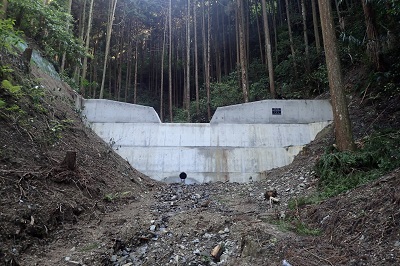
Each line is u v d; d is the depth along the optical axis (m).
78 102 11.33
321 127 11.22
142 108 11.73
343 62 12.94
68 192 5.02
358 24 11.12
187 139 11.21
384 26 8.95
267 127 11.39
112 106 11.70
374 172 5.38
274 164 10.68
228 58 24.34
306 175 7.49
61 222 4.34
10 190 4.08
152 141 11.17
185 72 22.97
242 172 10.56
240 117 11.64
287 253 3.43
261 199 6.66
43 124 6.37
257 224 4.56
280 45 17.58
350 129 6.84
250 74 17.94
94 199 5.53
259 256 3.59
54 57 12.62
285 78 15.92
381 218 3.43
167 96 26.55
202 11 22.05
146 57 27.47
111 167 7.61
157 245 4.34
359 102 9.99
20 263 3.26
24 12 9.34
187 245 4.31
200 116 17.97
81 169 6.09
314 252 3.39
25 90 6.59
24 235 3.62
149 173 10.63
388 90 8.91
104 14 20.84
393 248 2.97
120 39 24.39
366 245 3.21
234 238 4.32
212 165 10.72
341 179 5.71
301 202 5.34
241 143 11.09
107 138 11.17
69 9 12.73
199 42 25.38
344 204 4.22
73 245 4.00
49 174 5.02
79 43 12.11
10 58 6.87
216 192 7.99
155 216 5.46
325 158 6.50
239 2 16.42
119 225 4.85
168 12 23.22
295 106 11.70
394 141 6.14
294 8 20.58
